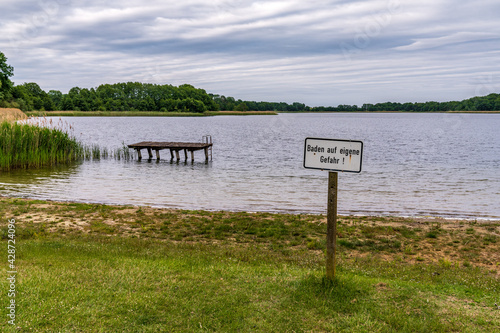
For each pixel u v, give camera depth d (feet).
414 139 218.59
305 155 19.56
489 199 58.90
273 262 26.43
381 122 559.38
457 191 65.87
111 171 90.07
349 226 40.70
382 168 98.68
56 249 27.43
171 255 27.14
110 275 21.26
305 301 18.53
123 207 48.44
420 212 50.14
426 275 24.40
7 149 86.63
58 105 559.79
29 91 489.26
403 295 19.61
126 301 18.06
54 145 99.50
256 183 74.33
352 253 31.55
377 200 57.98
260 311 17.53
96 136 216.74
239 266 23.91
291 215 45.75
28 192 61.41
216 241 34.50
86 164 101.09
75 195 59.93
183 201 56.49
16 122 94.07
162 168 97.91
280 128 355.56
